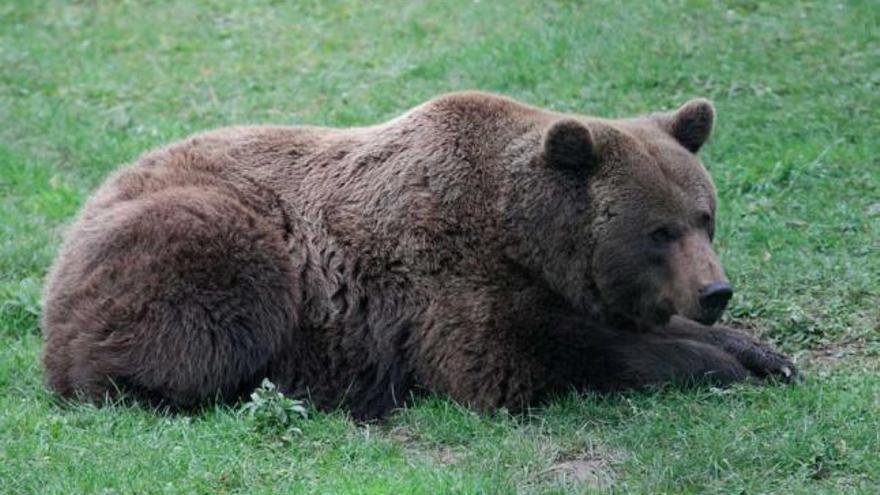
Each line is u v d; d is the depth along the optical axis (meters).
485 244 12.72
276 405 11.98
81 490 10.55
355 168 13.27
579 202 12.56
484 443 11.69
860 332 13.79
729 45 21.62
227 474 10.89
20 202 19.02
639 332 12.95
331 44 24.25
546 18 23.47
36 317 15.30
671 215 12.36
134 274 12.34
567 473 11.16
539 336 12.54
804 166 17.69
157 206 12.67
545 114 13.44
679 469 10.84
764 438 11.25
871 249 15.52
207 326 12.33
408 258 12.77
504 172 12.82
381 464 11.33
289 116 21.48
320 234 13.07
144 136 21.12
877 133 18.58
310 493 10.53
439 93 21.56
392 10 25.30
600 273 12.52
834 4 22.81
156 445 11.41
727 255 15.79
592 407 12.27
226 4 26.44
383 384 12.88
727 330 13.30
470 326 12.49
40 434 11.60
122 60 24.48
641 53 21.52
